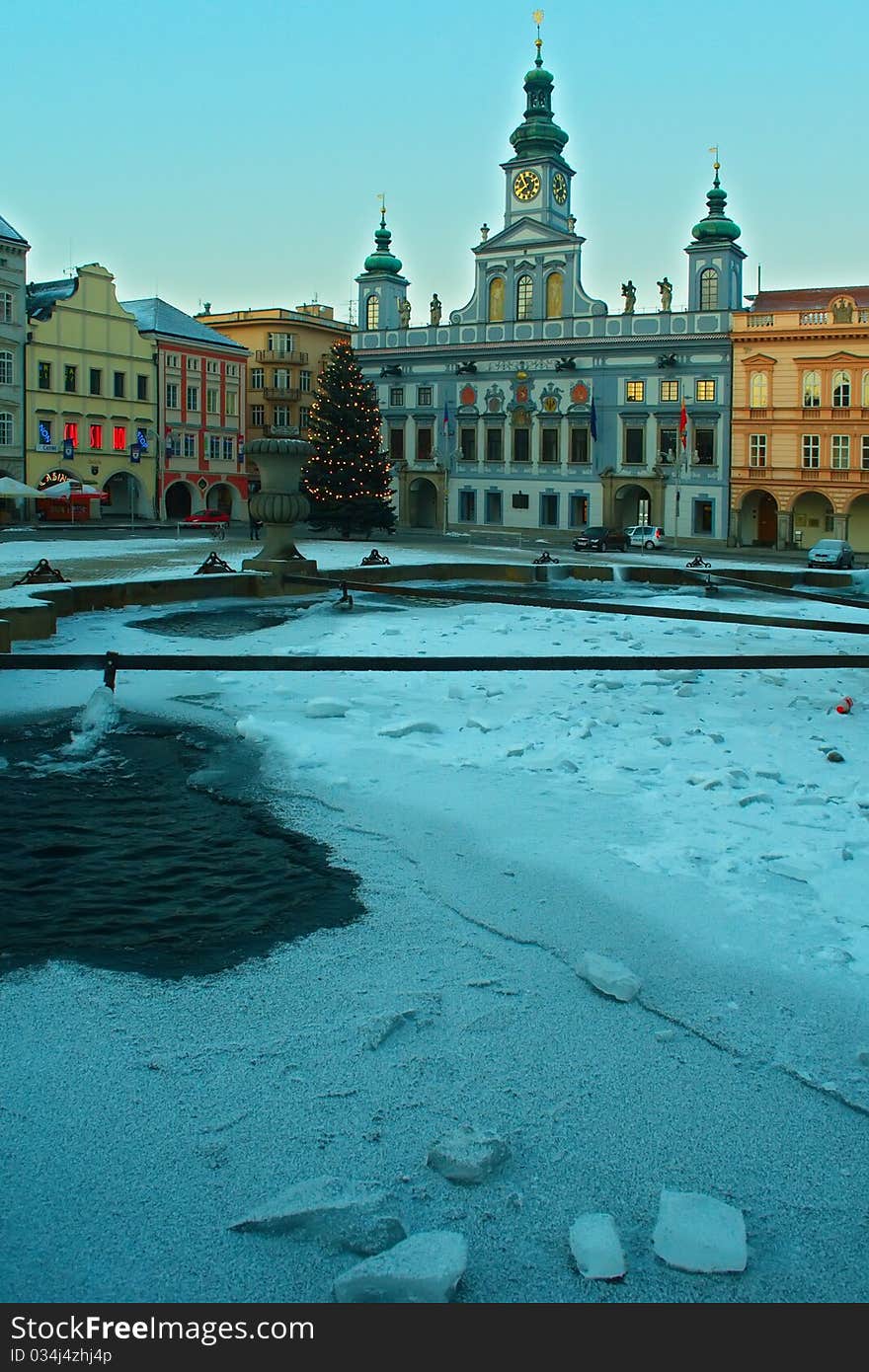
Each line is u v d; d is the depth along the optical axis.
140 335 81.62
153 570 31.48
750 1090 4.65
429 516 89.44
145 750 10.51
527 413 82.50
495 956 5.90
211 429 87.19
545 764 9.73
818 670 16.25
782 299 74.88
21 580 23.02
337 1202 3.84
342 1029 5.12
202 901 6.75
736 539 75.75
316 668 10.92
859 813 8.37
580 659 11.18
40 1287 3.54
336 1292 3.48
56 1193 3.95
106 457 79.38
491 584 32.16
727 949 5.96
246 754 10.29
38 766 9.95
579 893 6.74
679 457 75.88
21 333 73.25
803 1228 3.84
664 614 15.59
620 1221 3.86
